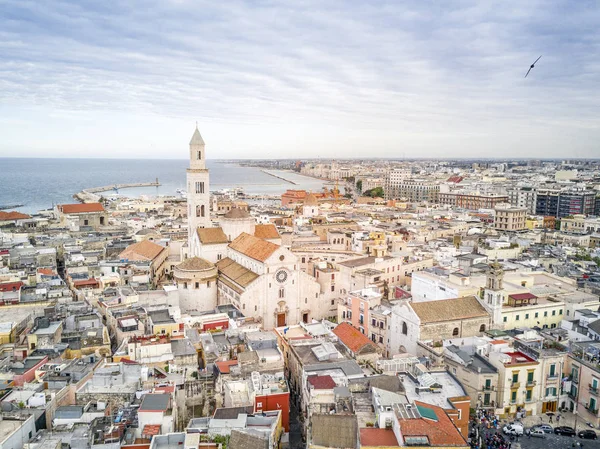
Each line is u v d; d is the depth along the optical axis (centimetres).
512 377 10500
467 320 12475
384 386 9031
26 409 8200
